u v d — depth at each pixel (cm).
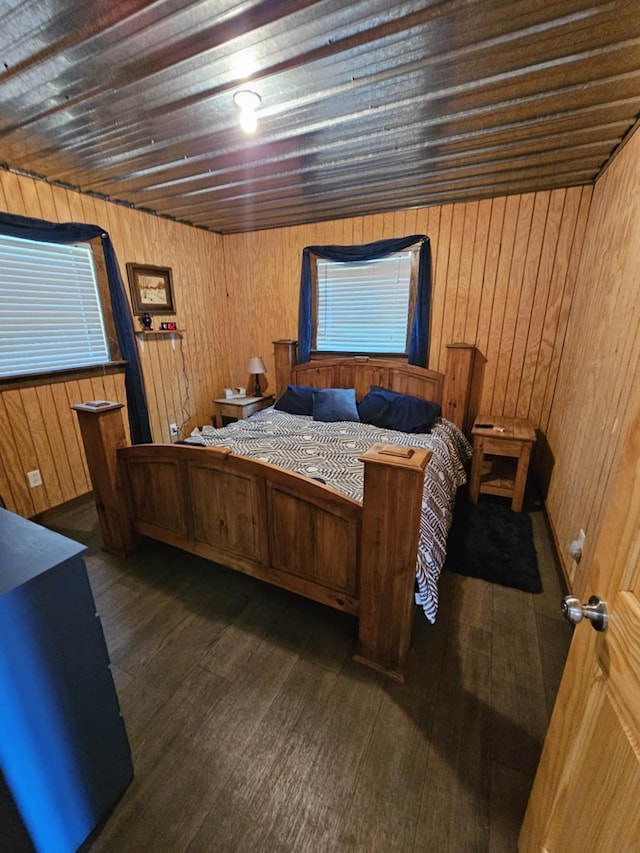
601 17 129
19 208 260
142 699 153
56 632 100
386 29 136
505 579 224
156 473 218
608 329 199
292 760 131
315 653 174
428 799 120
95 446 227
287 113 191
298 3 126
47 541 109
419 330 350
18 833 94
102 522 245
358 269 375
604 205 240
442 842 110
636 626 60
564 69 156
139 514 238
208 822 115
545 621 194
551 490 286
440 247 335
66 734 104
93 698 111
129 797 122
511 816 116
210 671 165
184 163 248
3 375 261
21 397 273
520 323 322
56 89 170
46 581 96
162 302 377
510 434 289
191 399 426
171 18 131
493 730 141
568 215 289
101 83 167
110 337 334
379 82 166
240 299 446
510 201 303
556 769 88
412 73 160
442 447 276
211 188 291
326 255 379
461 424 339
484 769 128
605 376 194
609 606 71
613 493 77
